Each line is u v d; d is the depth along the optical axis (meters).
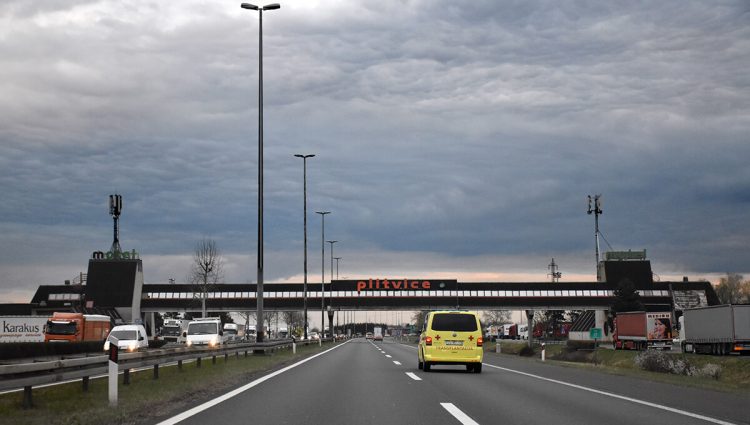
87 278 116.25
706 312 59.09
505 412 13.30
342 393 17.12
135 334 46.88
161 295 118.62
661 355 40.12
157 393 16.48
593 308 119.31
